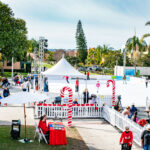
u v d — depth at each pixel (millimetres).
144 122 11781
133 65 69875
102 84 42844
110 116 15008
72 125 14375
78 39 97500
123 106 21625
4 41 44156
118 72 63000
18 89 29172
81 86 38406
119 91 32781
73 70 22281
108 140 11664
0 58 44750
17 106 19000
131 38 63906
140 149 10508
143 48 63875
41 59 22875
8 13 46125
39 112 15789
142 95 29125
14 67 62531
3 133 11781
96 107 16500
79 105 16328
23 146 10039
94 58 97562
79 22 97188
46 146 10266
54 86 37219
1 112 16812
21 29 49344
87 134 12578
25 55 66562
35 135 11297
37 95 11008
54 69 22109
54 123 11523
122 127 13117
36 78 30562
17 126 11531
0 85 29609
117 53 74375
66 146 10461
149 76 59406
